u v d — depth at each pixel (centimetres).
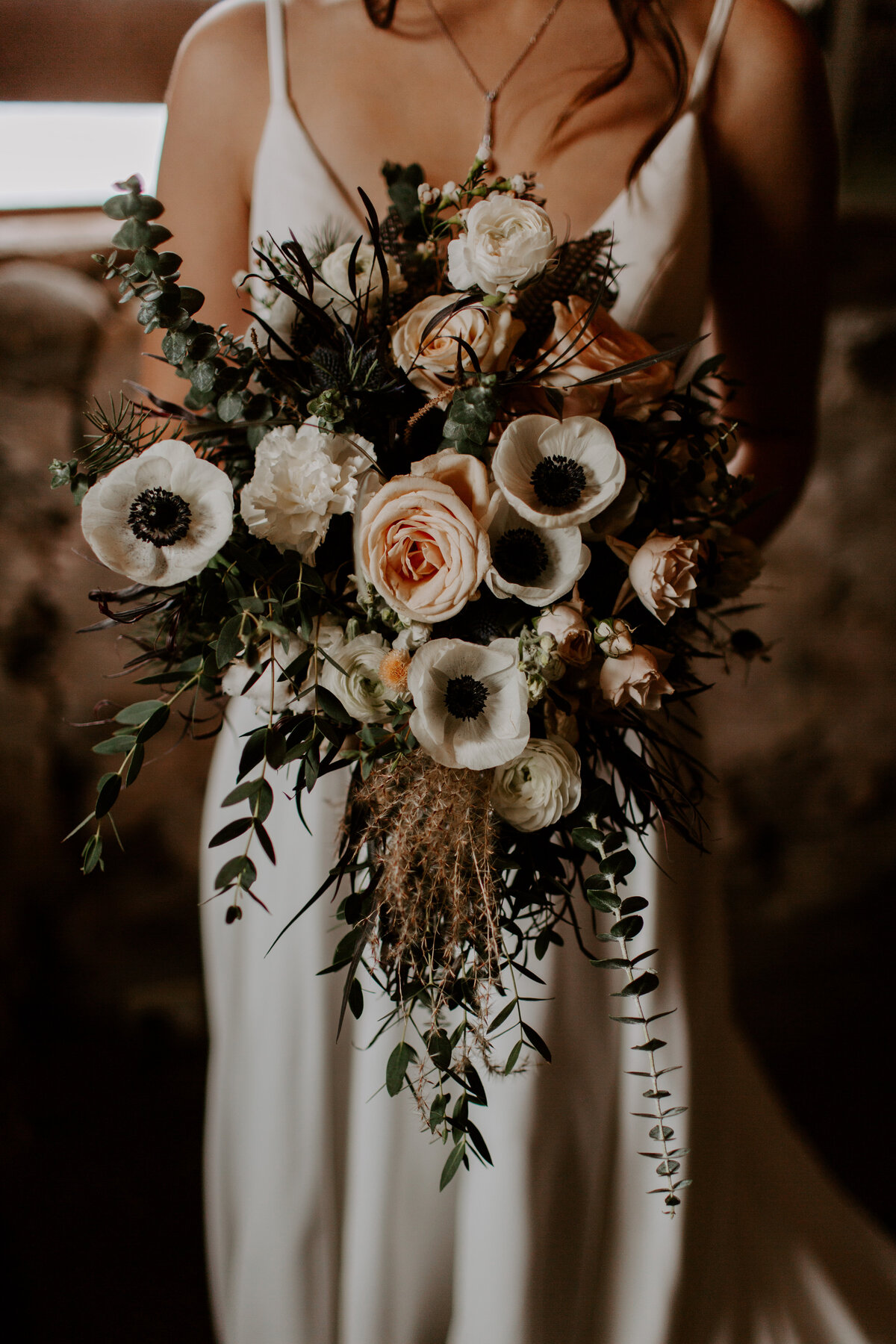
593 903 68
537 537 67
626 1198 110
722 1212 119
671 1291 110
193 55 100
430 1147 103
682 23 98
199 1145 169
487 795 67
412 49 97
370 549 63
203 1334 141
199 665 70
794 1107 180
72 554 178
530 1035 70
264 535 65
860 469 226
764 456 116
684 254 96
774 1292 123
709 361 81
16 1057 176
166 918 189
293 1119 107
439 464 66
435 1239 107
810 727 225
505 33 96
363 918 69
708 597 79
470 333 68
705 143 98
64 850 182
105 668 181
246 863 67
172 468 65
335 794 100
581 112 96
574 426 66
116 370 180
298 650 70
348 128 97
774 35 98
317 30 98
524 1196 101
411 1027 102
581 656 65
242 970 113
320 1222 109
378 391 69
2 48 156
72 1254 151
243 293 100
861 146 220
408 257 77
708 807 117
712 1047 118
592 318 74
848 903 222
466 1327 106
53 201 189
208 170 101
